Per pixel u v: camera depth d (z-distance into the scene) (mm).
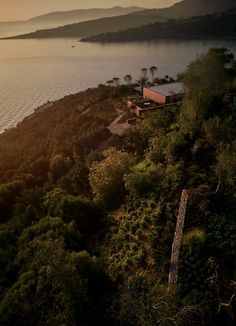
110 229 31625
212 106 41062
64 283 23109
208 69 42844
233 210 25203
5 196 50344
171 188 30422
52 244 26297
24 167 63281
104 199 37625
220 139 33094
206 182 28906
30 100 153500
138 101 74875
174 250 23562
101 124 72375
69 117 88625
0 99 157375
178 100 69188
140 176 33625
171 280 21688
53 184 50719
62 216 35750
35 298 24016
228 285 20203
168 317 18453
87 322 22031
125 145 49062
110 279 25547
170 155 35062
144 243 26797
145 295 20672
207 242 23062
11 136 95438
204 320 18625
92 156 49781
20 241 35000
